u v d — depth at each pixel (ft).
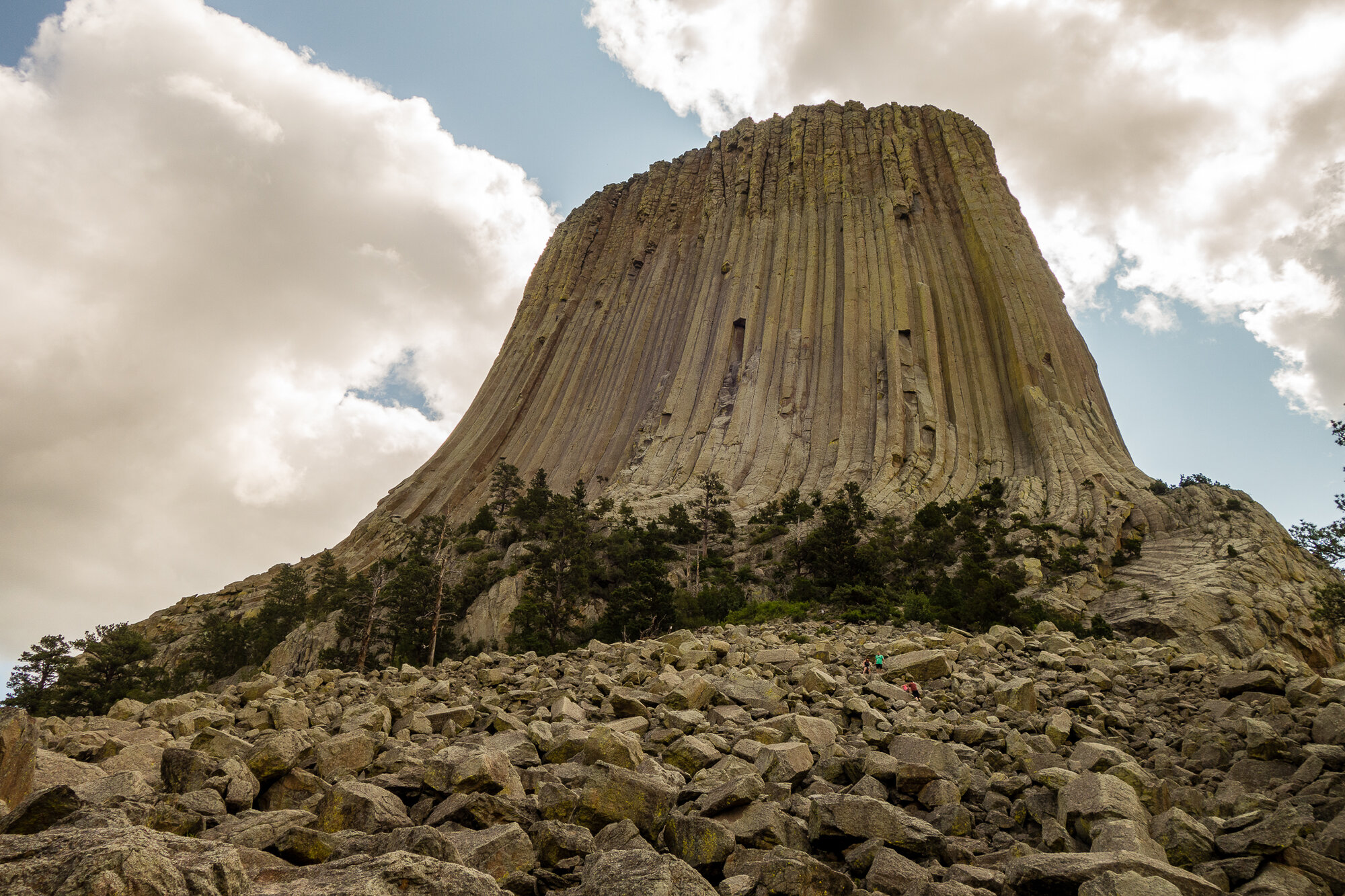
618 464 580.71
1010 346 539.29
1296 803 28.99
